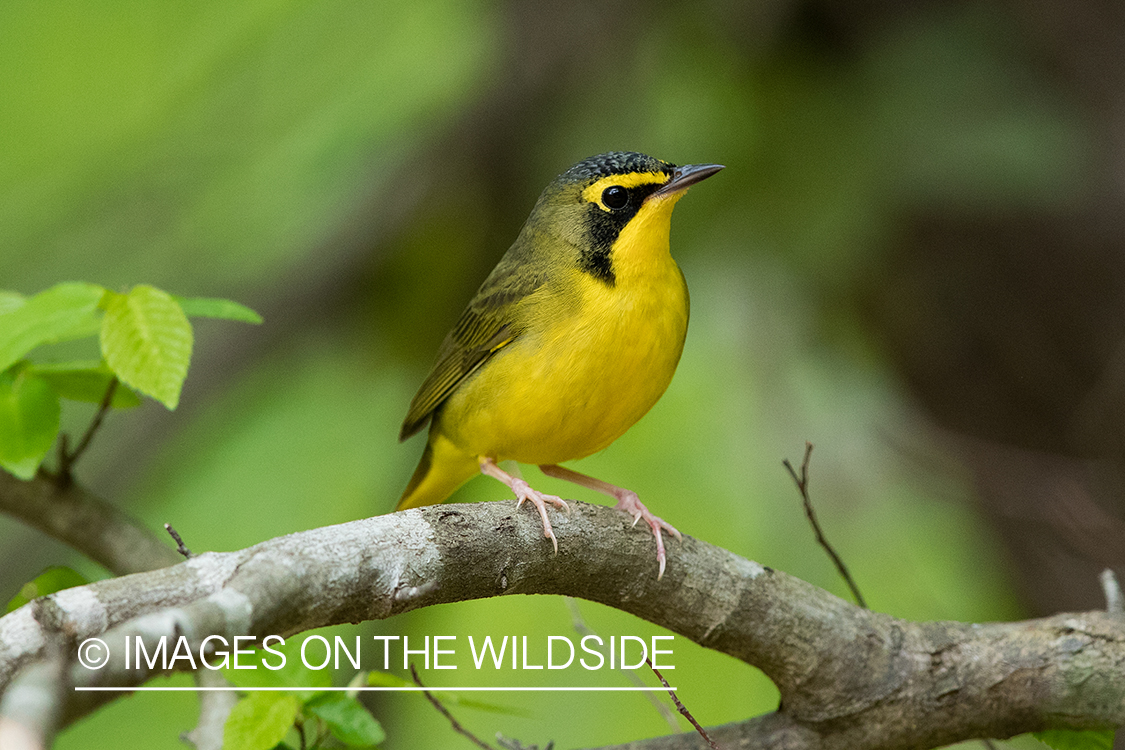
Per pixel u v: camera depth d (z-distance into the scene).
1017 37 11.66
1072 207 11.45
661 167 7.67
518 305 7.68
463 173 13.35
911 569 13.35
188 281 15.30
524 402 7.64
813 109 12.03
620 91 12.75
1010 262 11.89
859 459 13.82
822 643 6.16
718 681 12.80
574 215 7.67
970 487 11.45
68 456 6.82
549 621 13.15
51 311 5.72
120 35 16.78
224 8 16.73
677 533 6.16
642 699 12.66
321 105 15.54
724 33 12.36
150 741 12.78
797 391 14.02
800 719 6.33
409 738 12.46
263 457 15.46
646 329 7.51
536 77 13.03
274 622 4.70
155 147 15.71
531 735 12.40
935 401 12.36
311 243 14.37
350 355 14.66
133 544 6.93
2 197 16.06
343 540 5.08
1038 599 12.21
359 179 14.33
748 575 6.16
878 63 11.89
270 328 13.87
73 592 4.61
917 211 11.89
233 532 15.02
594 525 5.94
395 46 15.45
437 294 14.02
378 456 15.49
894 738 6.25
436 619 13.05
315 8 15.72
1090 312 11.74
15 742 3.10
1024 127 11.34
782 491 13.87
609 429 7.84
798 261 12.08
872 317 12.69
